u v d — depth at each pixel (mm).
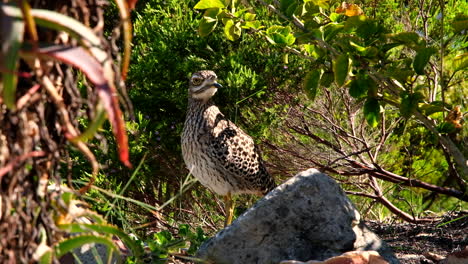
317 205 7047
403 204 13469
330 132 12328
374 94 7871
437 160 13688
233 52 11695
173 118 11992
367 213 12273
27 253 3406
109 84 2807
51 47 2873
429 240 9758
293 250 6898
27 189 3402
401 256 8617
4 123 3176
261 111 11891
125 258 6980
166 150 11812
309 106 12453
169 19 12031
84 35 2865
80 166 10648
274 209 7000
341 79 7180
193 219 11438
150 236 10547
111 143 10625
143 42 12352
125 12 3025
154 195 11672
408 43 7230
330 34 7582
